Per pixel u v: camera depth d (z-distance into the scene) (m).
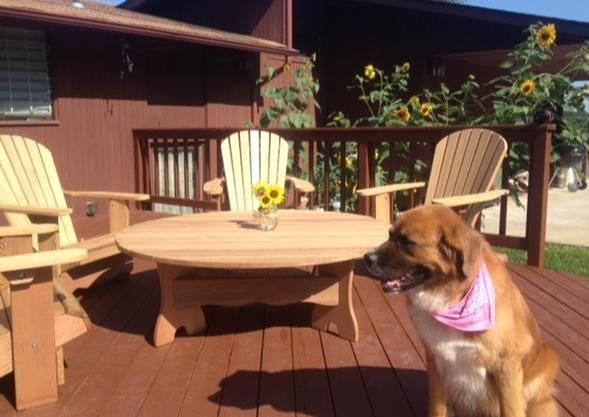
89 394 2.45
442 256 1.85
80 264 3.35
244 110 10.21
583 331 3.15
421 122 6.76
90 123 7.36
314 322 3.17
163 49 8.33
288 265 2.54
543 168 4.34
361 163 5.31
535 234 4.46
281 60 10.74
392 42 10.77
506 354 1.86
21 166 3.86
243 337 3.08
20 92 6.65
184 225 3.45
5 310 2.52
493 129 4.59
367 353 2.87
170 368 2.71
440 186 4.31
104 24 6.61
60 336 2.41
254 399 2.42
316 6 11.60
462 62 11.70
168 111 8.65
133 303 3.63
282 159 4.81
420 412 2.32
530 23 8.77
